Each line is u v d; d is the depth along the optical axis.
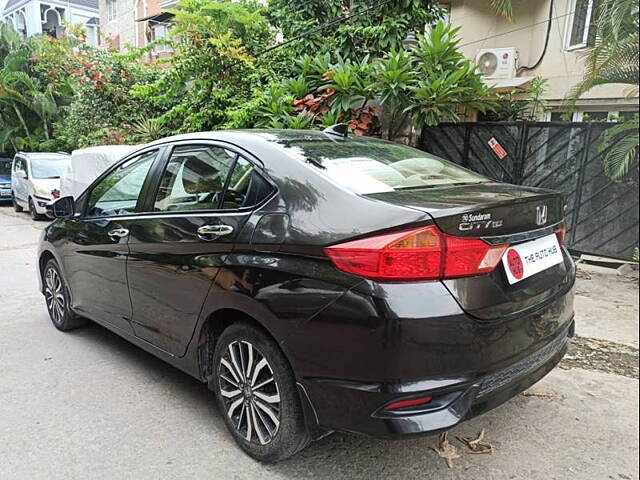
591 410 3.02
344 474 2.44
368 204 2.13
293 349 2.21
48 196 11.49
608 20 5.14
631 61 5.25
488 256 2.11
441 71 6.98
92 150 8.11
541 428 2.83
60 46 16.25
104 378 3.48
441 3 10.86
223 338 2.64
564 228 2.77
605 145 6.01
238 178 2.67
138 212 3.27
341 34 8.95
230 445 2.69
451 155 7.41
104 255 3.49
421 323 1.95
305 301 2.15
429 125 7.15
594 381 3.40
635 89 5.79
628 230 6.26
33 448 2.66
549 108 8.93
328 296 2.09
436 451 2.62
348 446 2.67
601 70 5.46
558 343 2.61
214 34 9.38
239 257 2.45
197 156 2.99
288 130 3.19
